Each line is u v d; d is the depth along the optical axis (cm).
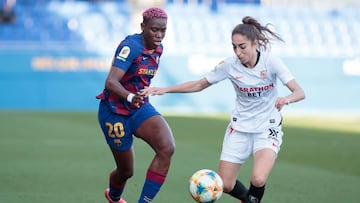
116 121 2247
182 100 8400
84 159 3984
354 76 8669
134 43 2197
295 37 9569
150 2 9650
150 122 2220
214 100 8400
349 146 4838
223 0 9975
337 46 9575
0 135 5347
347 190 2952
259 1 10075
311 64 8606
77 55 8369
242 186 2347
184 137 5350
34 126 6094
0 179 3209
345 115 8088
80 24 9325
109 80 2167
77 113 7675
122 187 2411
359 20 10038
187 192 2869
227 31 9469
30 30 9175
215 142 4997
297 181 3197
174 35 9269
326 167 3725
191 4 9894
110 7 9556
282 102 2139
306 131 5997
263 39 2219
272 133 2264
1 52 8256
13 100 8294
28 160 3931
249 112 2295
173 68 8400
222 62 2322
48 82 8325
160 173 2200
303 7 10062
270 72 2245
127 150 2284
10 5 9375
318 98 8606
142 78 2258
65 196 2759
